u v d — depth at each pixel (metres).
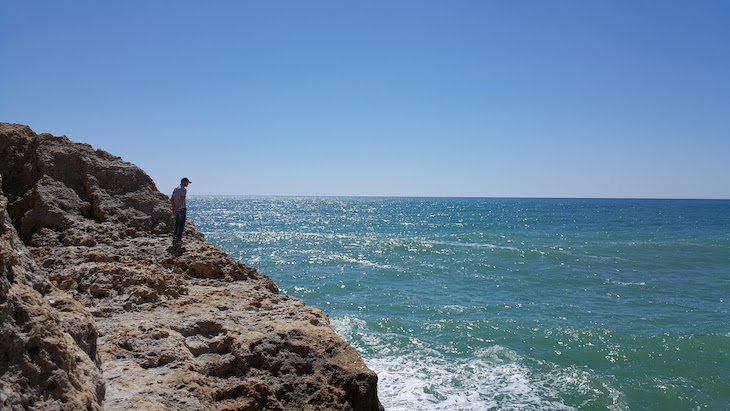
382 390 14.02
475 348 17.64
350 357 6.82
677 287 29.39
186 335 6.90
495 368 15.84
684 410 13.54
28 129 12.56
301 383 6.27
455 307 23.62
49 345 4.06
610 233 65.50
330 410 5.99
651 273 34.19
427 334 19.25
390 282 30.06
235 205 191.38
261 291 9.25
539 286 29.31
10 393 3.63
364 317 21.64
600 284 30.08
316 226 79.94
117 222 11.44
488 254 42.81
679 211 147.12
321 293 26.81
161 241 11.16
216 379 6.07
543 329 19.98
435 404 13.24
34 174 11.77
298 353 6.66
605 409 13.34
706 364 16.52
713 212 141.12
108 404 4.79
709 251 45.59
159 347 6.15
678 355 17.22
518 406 13.29
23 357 3.88
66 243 10.12
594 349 17.73
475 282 30.31
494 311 22.95
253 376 6.24
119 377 5.38
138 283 8.34
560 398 13.87
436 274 32.94
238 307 8.09
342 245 49.41
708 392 14.56
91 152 12.56
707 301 25.77
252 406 5.77
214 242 51.78
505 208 165.38
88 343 5.05
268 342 6.67
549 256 41.75
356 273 33.06
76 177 11.98
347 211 142.88
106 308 7.35
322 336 7.02
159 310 7.63
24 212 11.12
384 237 58.53
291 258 40.06
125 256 9.91
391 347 17.62
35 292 4.44
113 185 12.18
